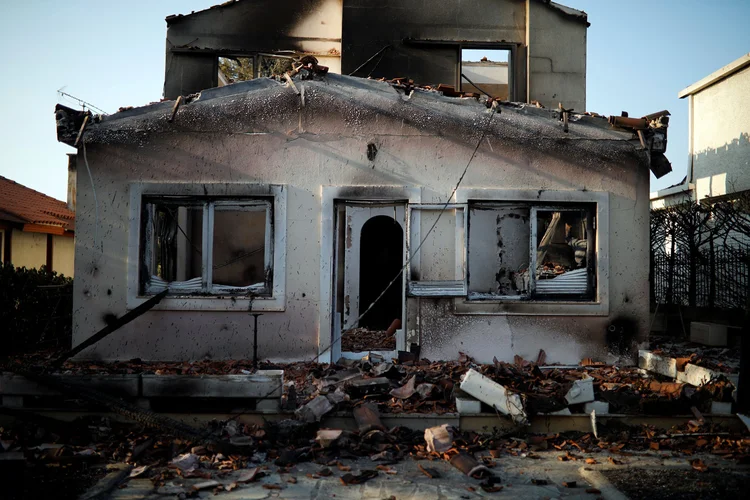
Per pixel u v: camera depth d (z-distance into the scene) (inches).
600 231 367.6
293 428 244.8
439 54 537.0
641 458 236.2
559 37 542.0
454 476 215.6
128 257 358.3
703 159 673.6
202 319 360.8
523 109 368.2
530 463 231.3
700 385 281.0
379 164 364.5
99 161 359.6
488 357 366.0
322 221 362.3
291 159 363.3
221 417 262.5
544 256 426.6
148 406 260.8
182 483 205.5
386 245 553.3
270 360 360.2
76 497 190.9
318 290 361.4
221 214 538.0
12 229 693.3
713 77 637.9
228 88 362.9
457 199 364.2
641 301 369.1
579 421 266.8
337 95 363.9
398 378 308.7
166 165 360.8
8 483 197.3
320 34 551.2
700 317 508.4
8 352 412.2
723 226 504.1
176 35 544.1
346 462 229.0
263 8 549.3
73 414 262.1
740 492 196.9
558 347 366.9
